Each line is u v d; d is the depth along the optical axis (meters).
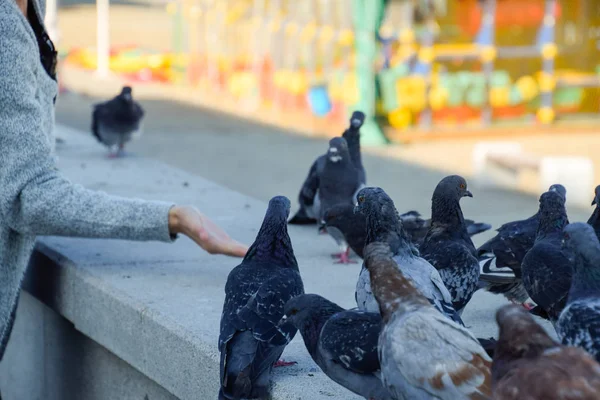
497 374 2.66
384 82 15.85
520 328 2.63
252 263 3.91
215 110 18.27
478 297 5.05
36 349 6.24
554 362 2.53
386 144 15.02
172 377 4.36
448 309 3.54
